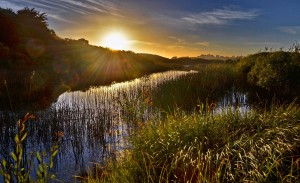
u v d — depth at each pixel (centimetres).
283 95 1605
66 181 690
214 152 538
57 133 1014
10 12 5303
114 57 5619
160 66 6394
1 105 1525
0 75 2350
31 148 927
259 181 439
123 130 1062
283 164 493
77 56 4603
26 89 2080
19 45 3816
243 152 526
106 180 592
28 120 1156
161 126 700
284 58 1667
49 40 5019
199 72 2262
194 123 649
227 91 1980
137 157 590
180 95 1608
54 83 2775
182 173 504
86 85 2919
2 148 881
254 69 1903
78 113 1264
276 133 588
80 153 872
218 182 430
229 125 662
